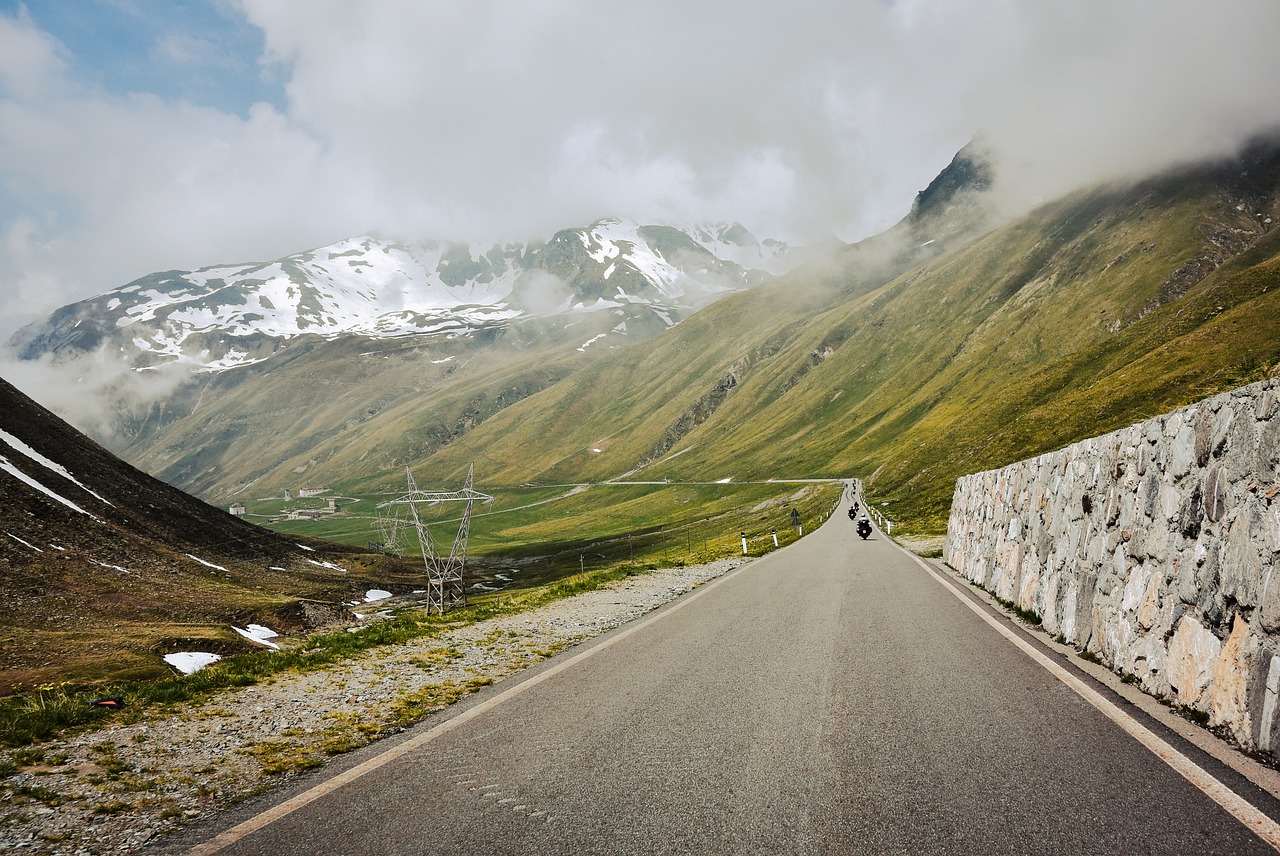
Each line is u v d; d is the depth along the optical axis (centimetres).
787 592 1761
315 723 773
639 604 1723
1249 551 613
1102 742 599
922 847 420
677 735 655
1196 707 671
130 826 493
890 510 8606
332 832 470
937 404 17838
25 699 851
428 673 1030
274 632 5931
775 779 536
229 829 481
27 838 473
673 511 17850
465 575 12012
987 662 920
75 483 8362
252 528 11181
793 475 17700
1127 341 11706
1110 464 984
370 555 12575
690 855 418
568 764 589
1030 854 408
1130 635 841
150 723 784
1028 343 18325
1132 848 413
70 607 5250
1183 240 19188
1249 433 644
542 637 1308
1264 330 7756
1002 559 1597
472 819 482
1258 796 482
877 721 676
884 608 1427
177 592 6366
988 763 556
